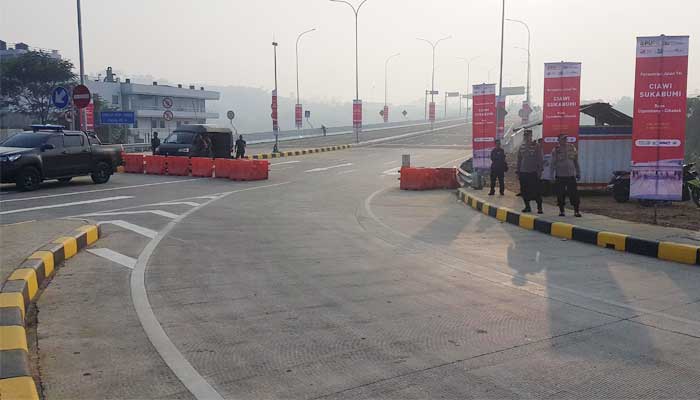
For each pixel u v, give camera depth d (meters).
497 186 21.34
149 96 74.56
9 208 14.52
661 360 5.26
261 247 10.48
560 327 6.18
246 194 19.44
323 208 16.64
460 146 52.47
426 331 6.00
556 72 17.02
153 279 7.91
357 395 4.48
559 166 13.51
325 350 5.43
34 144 18.53
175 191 19.48
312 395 4.47
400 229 13.12
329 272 8.66
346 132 80.25
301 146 52.69
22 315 5.84
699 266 9.39
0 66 48.31
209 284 7.75
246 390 4.55
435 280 8.27
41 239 9.30
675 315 6.66
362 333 5.91
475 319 6.43
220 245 10.52
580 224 12.27
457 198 19.88
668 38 12.25
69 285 7.51
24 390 4.13
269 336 5.79
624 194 16.58
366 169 31.45
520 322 6.34
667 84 12.29
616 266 9.37
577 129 17.08
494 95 19.89
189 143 28.70
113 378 4.72
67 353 5.23
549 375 4.90
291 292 7.46
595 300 7.29
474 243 11.46
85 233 9.99
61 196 17.08
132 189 19.61
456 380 4.78
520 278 8.48
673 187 12.44
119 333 5.78
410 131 82.88
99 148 20.78
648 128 12.48
